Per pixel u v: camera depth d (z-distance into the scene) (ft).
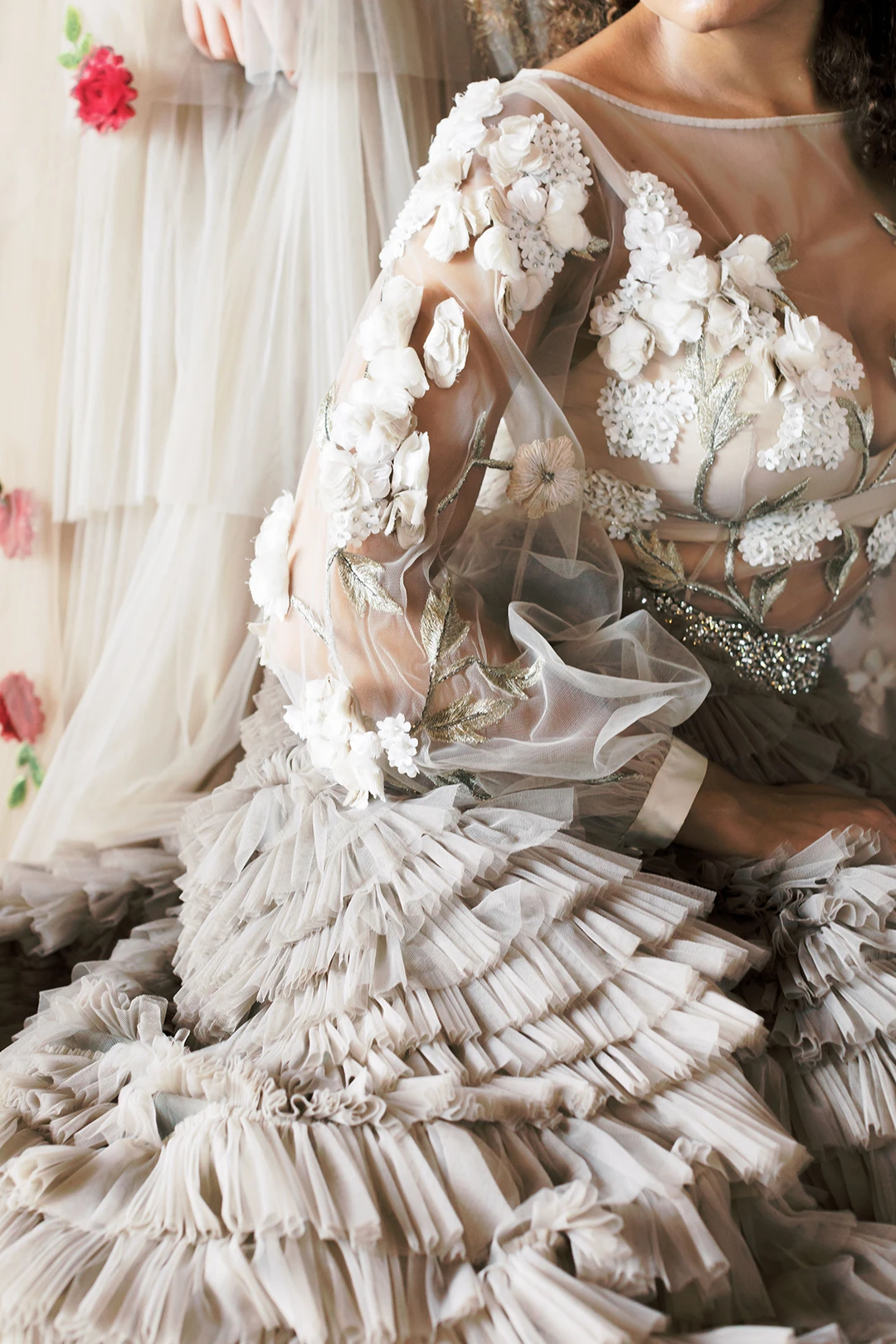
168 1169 2.40
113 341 4.77
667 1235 2.27
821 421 3.15
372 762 2.81
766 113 3.43
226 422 4.53
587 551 3.24
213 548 4.61
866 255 3.48
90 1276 2.29
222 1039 3.08
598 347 3.12
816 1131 2.87
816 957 2.94
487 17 4.27
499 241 2.77
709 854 3.31
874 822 3.31
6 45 4.69
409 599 2.83
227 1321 2.15
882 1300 2.36
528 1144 2.45
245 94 4.47
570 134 3.01
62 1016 3.38
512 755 2.89
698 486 3.18
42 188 4.79
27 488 5.08
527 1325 2.08
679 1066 2.52
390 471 2.72
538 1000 2.57
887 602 3.98
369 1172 2.32
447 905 2.73
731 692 3.66
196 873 3.33
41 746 5.25
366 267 4.27
